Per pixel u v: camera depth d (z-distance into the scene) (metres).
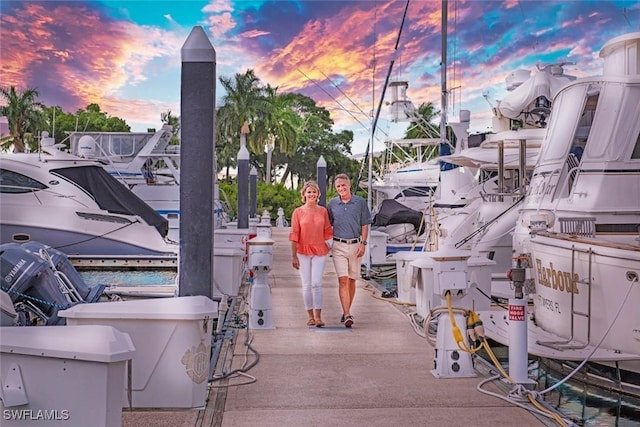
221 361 6.59
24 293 6.73
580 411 5.64
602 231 7.52
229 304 10.62
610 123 7.79
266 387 5.66
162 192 23.42
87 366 3.41
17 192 17.61
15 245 7.02
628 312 5.84
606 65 9.25
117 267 18.00
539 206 8.80
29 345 3.43
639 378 5.85
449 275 5.96
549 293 7.02
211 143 6.12
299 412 4.97
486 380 5.76
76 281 7.85
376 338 7.79
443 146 19.36
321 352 7.03
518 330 5.40
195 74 6.09
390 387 5.65
